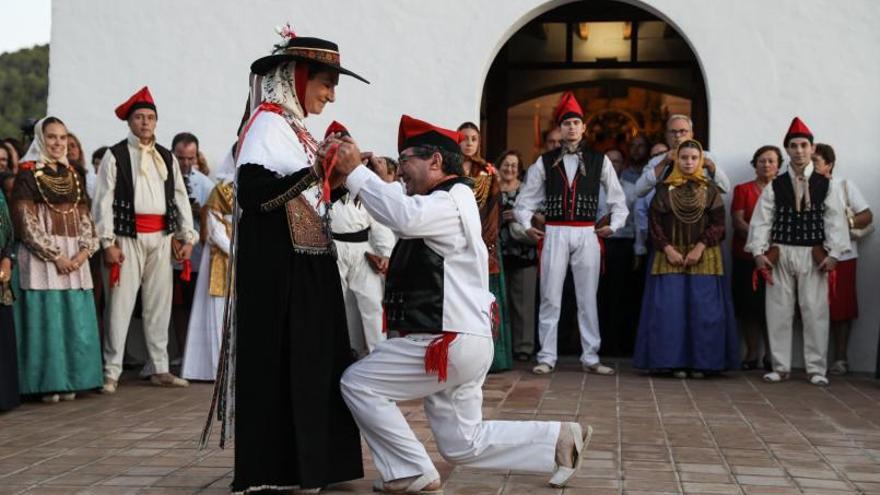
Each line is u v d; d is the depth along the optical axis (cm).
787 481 425
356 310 718
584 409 593
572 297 859
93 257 736
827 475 437
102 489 407
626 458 465
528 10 802
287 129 395
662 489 410
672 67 1169
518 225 784
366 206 384
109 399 639
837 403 622
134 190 674
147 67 838
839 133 771
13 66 2736
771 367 741
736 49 782
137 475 431
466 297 388
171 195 693
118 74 839
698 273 718
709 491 407
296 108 405
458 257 391
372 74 817
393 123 816
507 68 1189
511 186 823
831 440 511
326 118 821
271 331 387
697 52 785
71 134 759
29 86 2684
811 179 710
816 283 709
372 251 716
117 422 558
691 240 718
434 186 398
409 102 815
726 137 783
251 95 413
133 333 800
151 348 698
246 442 383
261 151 385
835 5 771
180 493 400
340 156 381
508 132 1293
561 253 739
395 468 394
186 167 781
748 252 750
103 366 698
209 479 424
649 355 725
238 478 382
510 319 838
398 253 397
